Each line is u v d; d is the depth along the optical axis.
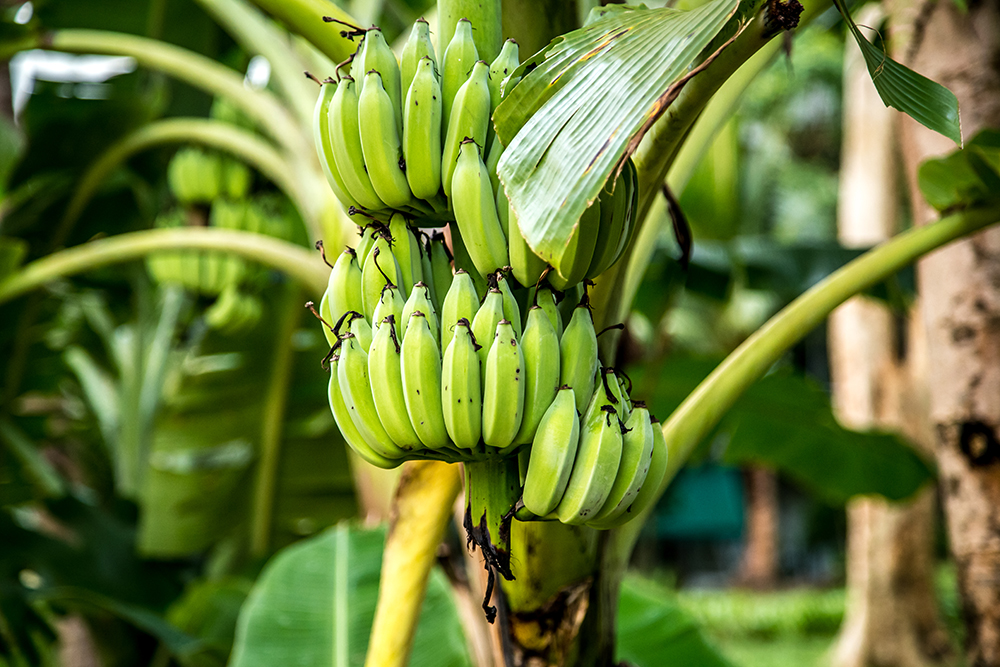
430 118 1.71
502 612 1.97
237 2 2.87
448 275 1.80
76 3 4.32
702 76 1.74
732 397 2.08
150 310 5.12
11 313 4.29
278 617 2.68
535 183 1.59
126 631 4.47
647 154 1.85
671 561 28.00
